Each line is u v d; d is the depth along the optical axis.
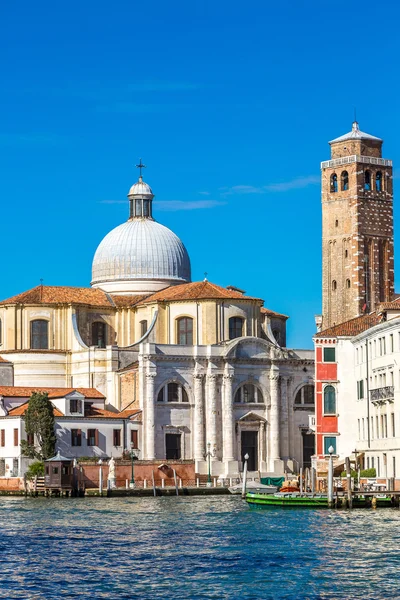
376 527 94.12
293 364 179.75
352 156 191.75
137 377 170.38
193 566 76.19
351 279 191.25
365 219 192.00
